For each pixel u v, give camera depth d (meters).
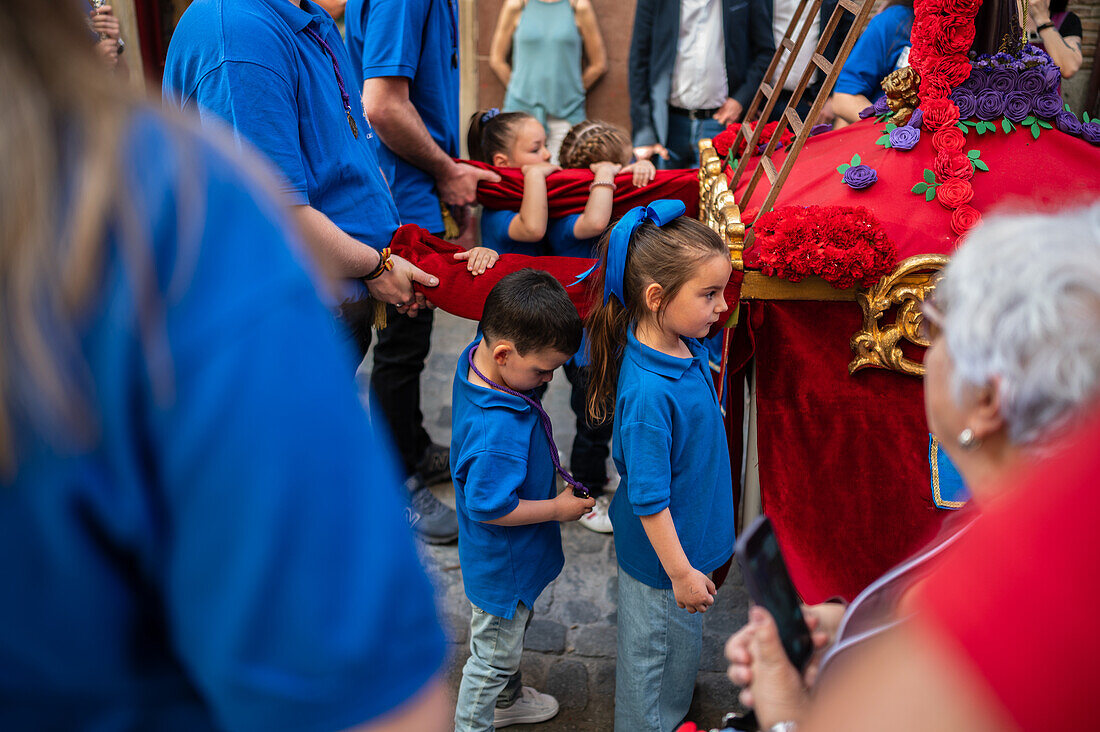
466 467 1.73
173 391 0.44
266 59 1.75
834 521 1.97
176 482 0.45
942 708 0.51
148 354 0.44
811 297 1.97
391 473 0.53
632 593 1.79
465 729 1.85
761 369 2.03
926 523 1.94
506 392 1.71
